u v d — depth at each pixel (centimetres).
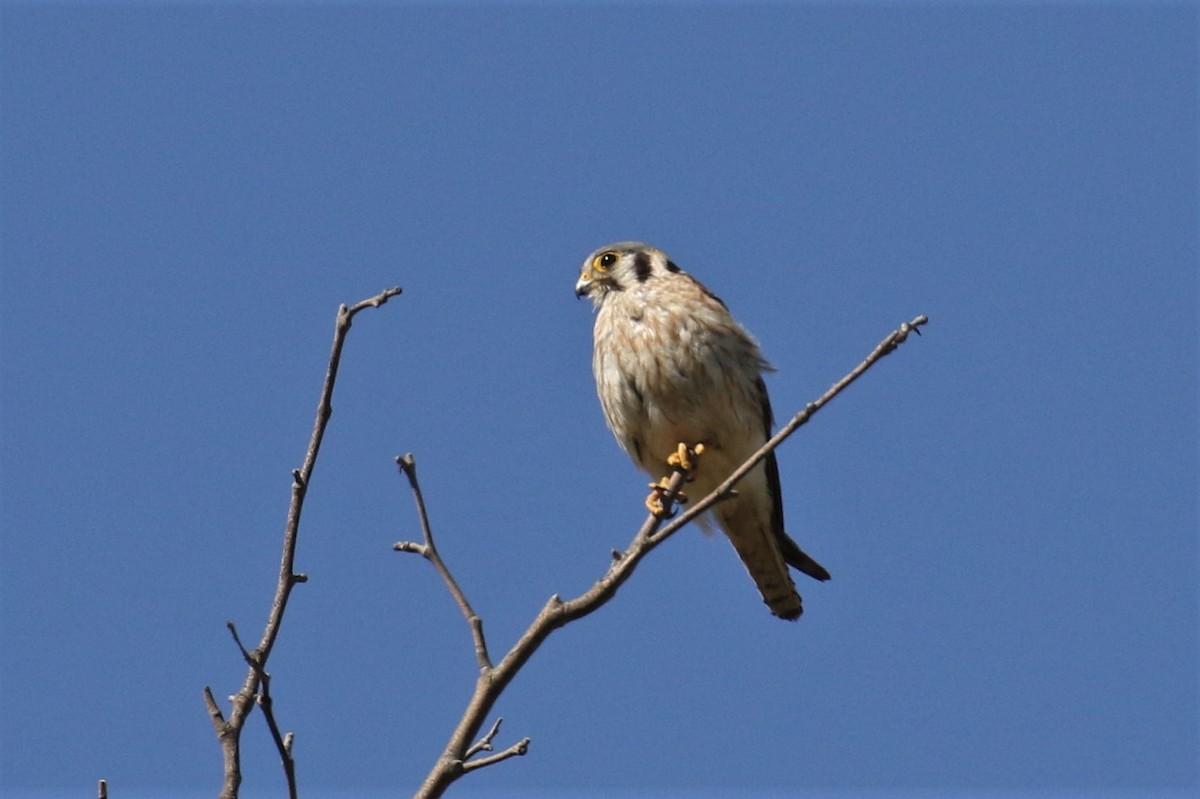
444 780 560
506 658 591
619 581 612
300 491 622
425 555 627
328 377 630
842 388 680
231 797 570
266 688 587
